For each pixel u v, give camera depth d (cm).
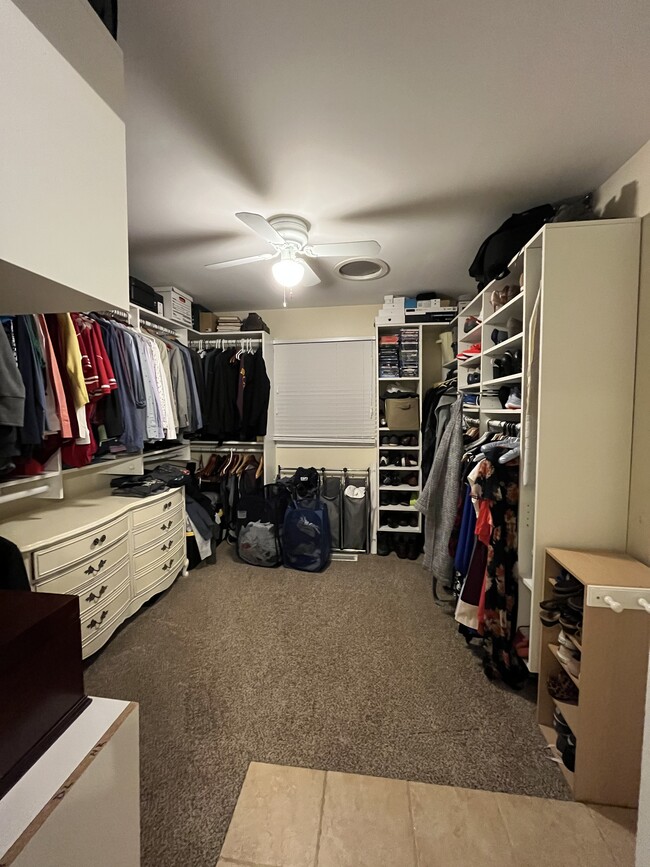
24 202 55
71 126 63
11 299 71
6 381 115
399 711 156
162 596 251
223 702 161
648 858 74
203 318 339
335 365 351
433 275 273
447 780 127
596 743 120
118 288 75
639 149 139
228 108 118
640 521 139
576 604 132
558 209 160
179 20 90
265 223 162
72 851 62
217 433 320
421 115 122
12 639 61
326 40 96
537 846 108
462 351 281
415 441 334
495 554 171
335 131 129
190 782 126
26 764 63
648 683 76
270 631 212
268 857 105
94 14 67
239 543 306
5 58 52
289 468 364
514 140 134
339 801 120
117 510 204
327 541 303
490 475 174
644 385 137
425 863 104
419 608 237
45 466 165
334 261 245
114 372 202
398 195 168
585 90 112
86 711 75
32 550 151
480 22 91
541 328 145
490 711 156
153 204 173
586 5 87
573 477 147
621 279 141
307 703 160
